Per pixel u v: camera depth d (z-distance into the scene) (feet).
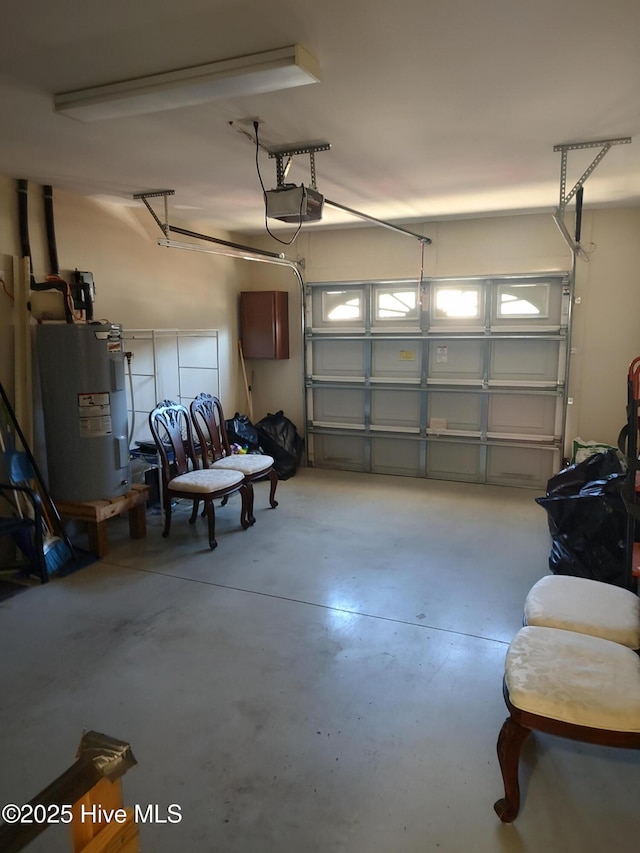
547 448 17.22
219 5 5.35
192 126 8.66
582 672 5.51
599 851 5.32
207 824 5.63
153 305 15.90
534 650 5.85
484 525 14.12
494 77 7.04
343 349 19.39
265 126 8.71
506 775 5.53
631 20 5.67
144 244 15.47
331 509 15.49
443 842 5.42
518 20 5.67
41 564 10.84
